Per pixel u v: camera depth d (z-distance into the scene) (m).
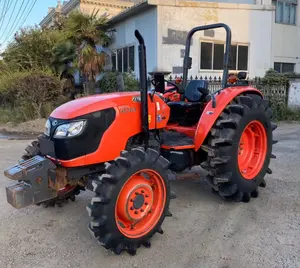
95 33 12.04
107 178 2.83
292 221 3.54
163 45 10.70
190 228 3.44
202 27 4.56
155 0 10.29
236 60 12.13
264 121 4.28
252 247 3.05
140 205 3.05
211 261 2.85
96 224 2.77
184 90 4.73
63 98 10.85
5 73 12.09
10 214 3.85
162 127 3.77
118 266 2.80
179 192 4.42
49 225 3.57
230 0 14.09
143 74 3.30
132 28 12.02
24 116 10.48
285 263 2.79
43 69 11.30
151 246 3.12
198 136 3.78
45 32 13.11
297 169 5.32
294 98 11.18
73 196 4.06
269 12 12.40
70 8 18.08
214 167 3.80
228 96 3.94
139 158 3.00
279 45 14.27
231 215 3.72
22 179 2.85
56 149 3.10
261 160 4.31
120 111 3.29
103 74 12.30
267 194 4.30
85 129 3.08
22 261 2.89
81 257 2.95
